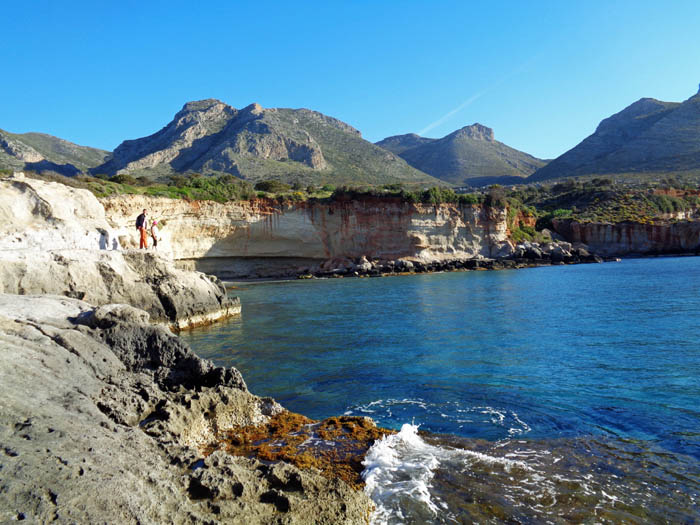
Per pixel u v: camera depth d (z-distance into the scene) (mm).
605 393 10641
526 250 66438
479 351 15312
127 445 5992
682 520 5586
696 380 11367
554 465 7074
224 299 25281
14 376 6676
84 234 25266
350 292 37281
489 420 9156
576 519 5609
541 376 12219
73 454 4918
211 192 53625
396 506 5914
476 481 6566
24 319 9867
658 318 20469
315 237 58375
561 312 23484
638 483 6500
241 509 5082
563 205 94438
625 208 81875
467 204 64625
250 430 8719
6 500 3863
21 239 22094
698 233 71562
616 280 39188
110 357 9570
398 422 9234
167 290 22188
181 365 10234
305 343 17188
